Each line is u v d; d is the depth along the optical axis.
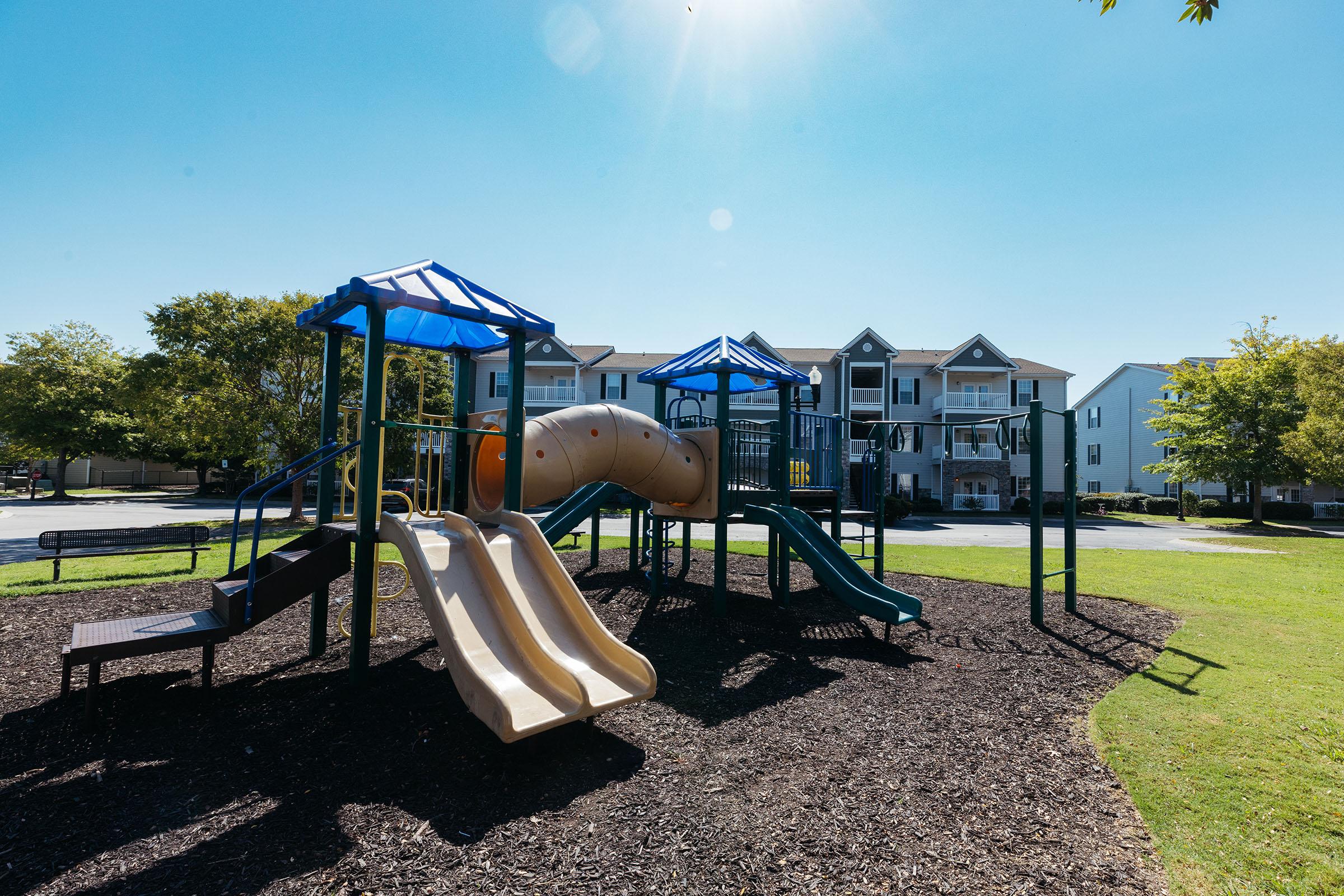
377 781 3.60
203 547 10.38
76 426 33.81
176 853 2.88
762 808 3.36
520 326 5.46
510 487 5.54
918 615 7.11
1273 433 24.61
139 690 4.97
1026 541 19.12
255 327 18.56
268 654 5.99
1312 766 3.95
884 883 2.75
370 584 5.17
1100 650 6.66
